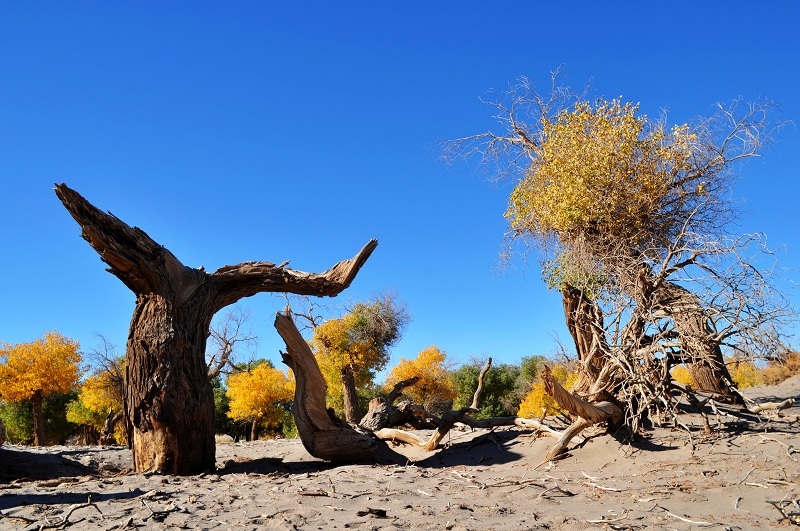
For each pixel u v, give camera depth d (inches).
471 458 390.6
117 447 623.2
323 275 415.2
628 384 365.1
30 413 1657.2
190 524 219.1
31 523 225.9
